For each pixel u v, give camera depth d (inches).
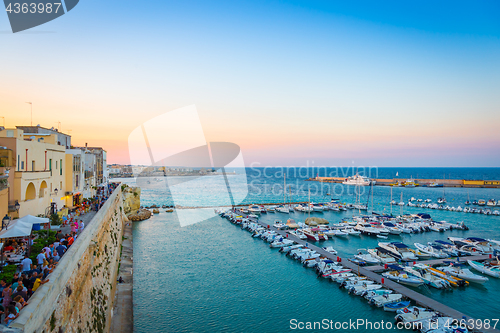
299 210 3932.1
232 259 1895.9
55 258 632.4
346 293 1406.3
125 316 1122.7
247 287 1467.8
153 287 1454.2
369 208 4242.1
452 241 2285.9
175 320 1159.6
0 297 488.7
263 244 2258.9
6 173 953.5
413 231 2677.2
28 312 417.7
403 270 1609.3
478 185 7352.4
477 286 1480.1
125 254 1900.8
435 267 1706.4
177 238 2433.6
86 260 818.2
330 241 2373.3
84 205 1641.2
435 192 6412.4
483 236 2568.9
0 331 374.0
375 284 1441.9
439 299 1341.0
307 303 1307.8
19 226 746.2
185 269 1707.7
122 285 1412.4
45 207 1277.1
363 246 2229.3
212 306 1273.4
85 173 2034.9
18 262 716.7
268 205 4303.6
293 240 2292.1
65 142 2102.6
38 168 1246.3
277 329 1111.6
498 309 1253.7
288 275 1625.2
